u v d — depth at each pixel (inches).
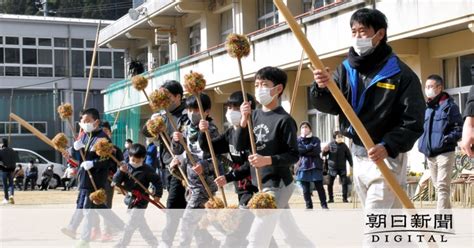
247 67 943.7
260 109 280.7
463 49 689.6
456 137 410.3
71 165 429.1
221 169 318.3
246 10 1041.5
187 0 1131.3
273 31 876.6
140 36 1386.6
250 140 267.9
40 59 1966.0
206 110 329.1
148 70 1393.9
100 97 2012.8
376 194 235.6
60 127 1935.3
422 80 726.5
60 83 1974.7
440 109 416.5
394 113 230.8
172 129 343.3
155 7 1224.2
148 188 392.8
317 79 212.4
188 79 274.7
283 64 858.8
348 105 214.8
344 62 241.4
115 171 420.5
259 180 261.3
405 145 223.8
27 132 1923.0
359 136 219.1
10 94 1936.5
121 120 1352.1
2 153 860.6
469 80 708.7
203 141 315.3
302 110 927.0
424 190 630.5
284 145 270.8
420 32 660.1
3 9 2701.8
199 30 1228.5
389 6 690.2
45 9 2207.2
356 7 727.7
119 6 2576.3
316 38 793.6
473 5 601.3
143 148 391.5
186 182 328.5
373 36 230.1
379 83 230.4
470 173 596.1
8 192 860.6
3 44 1939.0
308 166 614.2
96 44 450.3
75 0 2586.1
